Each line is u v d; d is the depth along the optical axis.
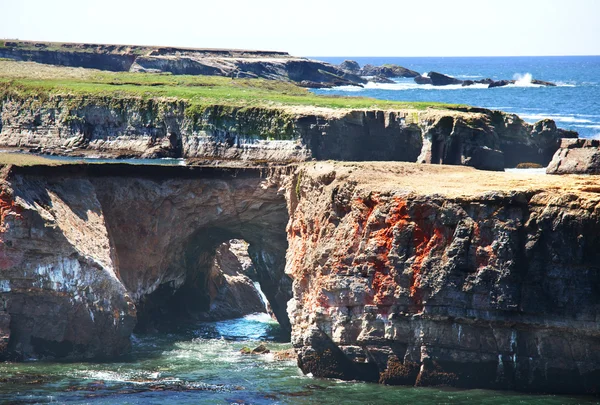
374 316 93.62
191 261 122.69
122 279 113.88
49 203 105.38
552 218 87.56
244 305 129.50
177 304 122.75
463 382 91.12
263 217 119.81
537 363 89.25
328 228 98.81
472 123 127.62
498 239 88.81
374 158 132.50
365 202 95.44
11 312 100.62
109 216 114.00
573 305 86.88
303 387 92.19
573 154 117.44
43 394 88.38
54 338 102.06
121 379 94.12
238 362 102.12
